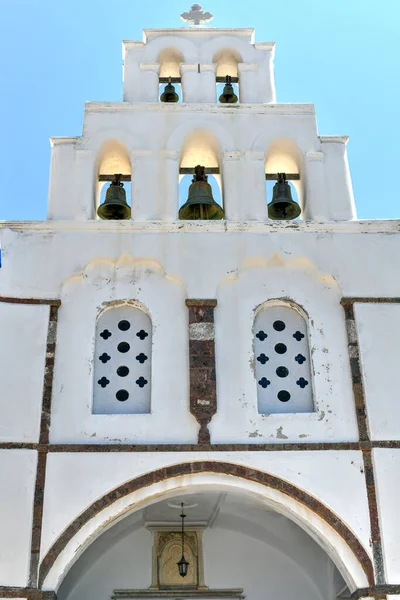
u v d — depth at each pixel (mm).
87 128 17797
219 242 16391
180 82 19250
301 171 17984
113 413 15133
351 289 16094
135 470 14344
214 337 15609
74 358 15352
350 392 15266
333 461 14586
